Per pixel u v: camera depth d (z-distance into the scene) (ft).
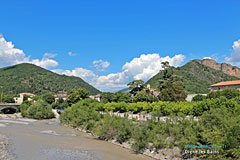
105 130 173.58
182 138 112.78
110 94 441.27
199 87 563.07
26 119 329.11
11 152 125.18
